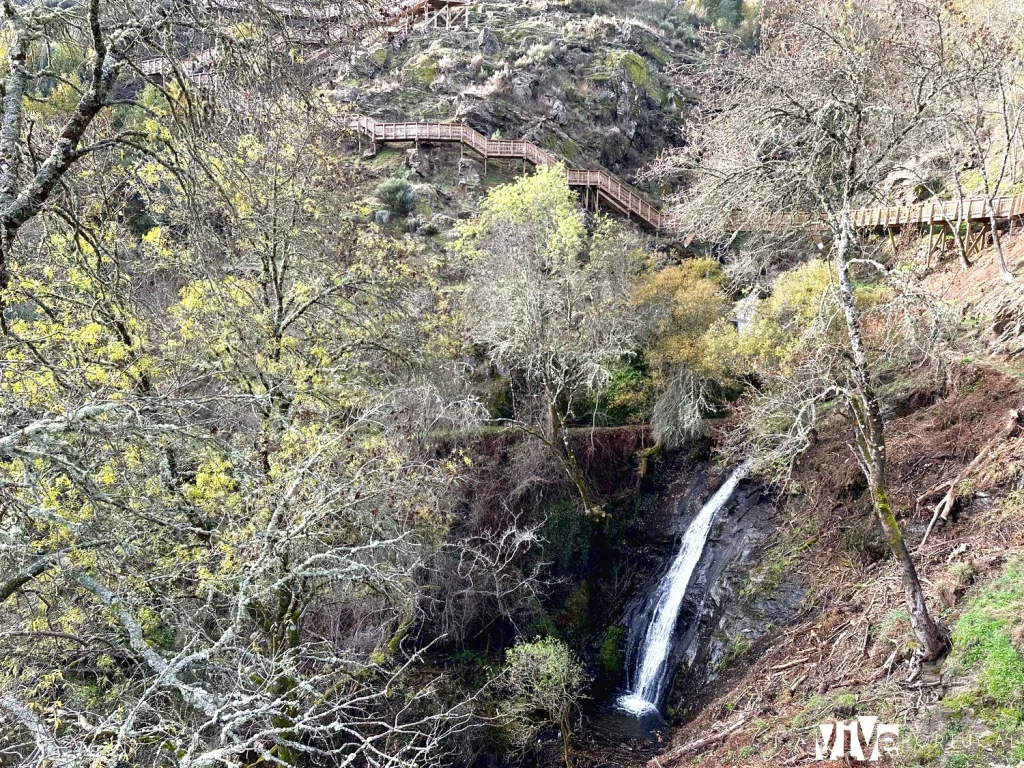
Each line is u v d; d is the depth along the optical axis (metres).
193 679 7.69
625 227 30.38
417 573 14.48
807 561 14.61
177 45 6.62
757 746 10.73
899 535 9.34
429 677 14.66
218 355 9.95
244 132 10.20
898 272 9.63
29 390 6.36
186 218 8.15
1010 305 15.54
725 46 15.30
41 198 5.88
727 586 16.12
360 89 36.62
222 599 8.06
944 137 16.41
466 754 13.66
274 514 7.00
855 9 11.63
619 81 41.97
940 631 9.63
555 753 14.36
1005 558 10.23
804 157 9.59
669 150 14.66
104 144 6.35
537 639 14.97
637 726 15.34
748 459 17.36
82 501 6.51
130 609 6.21
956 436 13.52
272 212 10.58
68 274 7.87
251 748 5.41
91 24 5.79
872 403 9.17
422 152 32.09
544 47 42.59
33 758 4.68
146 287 10.79
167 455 8.26
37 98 6.41
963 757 8.08
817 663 11.70
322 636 10.95
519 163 34.00
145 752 7.02
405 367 13.54
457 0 47.06
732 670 14.20
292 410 10.37
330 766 10.98
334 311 12.04
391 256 15.51
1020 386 13.20
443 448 18.53
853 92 8.98
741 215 11.09
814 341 13.74
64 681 7.57
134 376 7.71
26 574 5.18
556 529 18.97
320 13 7.24
